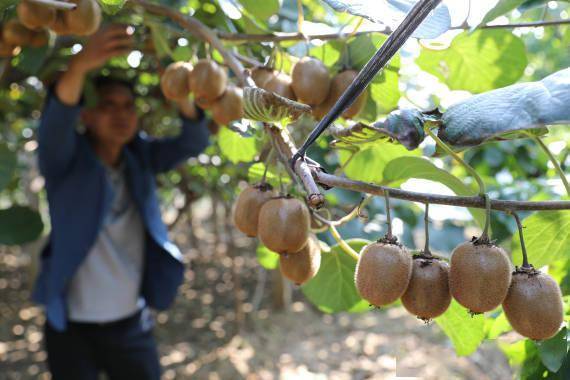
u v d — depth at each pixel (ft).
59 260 7.61
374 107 4.64
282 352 13.82
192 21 4.32
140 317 8.76
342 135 3.12
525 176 9.70
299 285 3.50
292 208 3.12
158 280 8.60
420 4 2.62
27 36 5.01
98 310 8.17
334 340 14.55
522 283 2.84
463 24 4.15
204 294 17.60
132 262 8.48
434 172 3.64
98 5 4.12
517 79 4.89
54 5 3.45
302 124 7.25
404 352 13.55
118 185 8.37
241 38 4.51
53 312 7.52
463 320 4.10
